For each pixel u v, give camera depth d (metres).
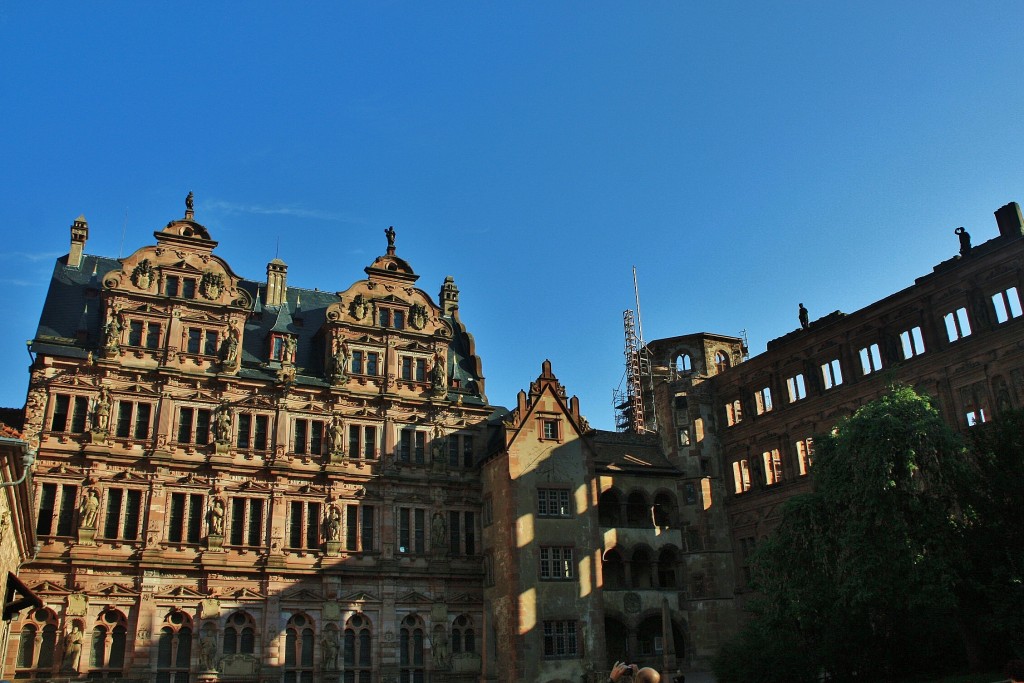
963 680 41.44
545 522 65.69
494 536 66.62
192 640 57.03
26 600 42.12
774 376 72.44
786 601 49.81
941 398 58.38
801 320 72.31
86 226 67.06
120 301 61.84
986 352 55.81
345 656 61.19
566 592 64.50
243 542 60.50
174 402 61.41
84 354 59.47
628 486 72.75
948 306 59.03
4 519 33.84
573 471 68.19
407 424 68.81
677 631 71.12
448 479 68.88
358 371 68.88
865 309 64.69
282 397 64.69
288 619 60.22
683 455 76.69
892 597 44.22
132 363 60.94
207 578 58.50
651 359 87.88
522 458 66.69
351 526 64.62
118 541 56.78
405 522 66.62
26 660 52.72
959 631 46.44
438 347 72.12
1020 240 54.38
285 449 63.72
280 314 68.62
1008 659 44.09
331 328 68.69
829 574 48.22
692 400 78.00
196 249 66.06
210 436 61.81
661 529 73.12
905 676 48.78
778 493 70.12
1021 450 44.12
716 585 72.00
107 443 58.34
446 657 63.84
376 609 63.06
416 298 73.06
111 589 55.72
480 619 66.31
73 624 54.09
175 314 63.09
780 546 50.78
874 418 45.56
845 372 65.88
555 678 61.88
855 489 45.03
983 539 43.16
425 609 64.69
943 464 43.75
